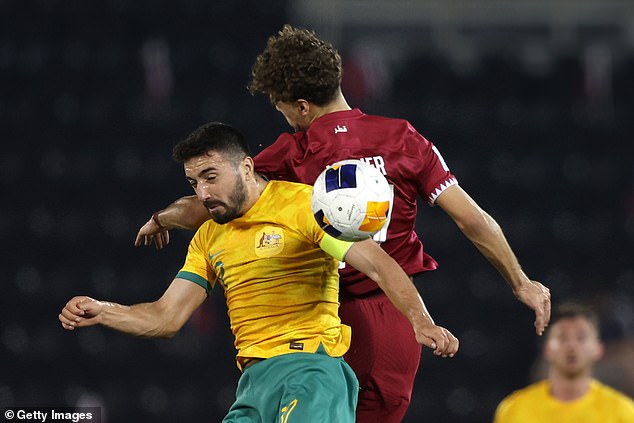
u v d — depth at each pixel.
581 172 45.41
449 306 40.69
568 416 22.81
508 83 47.56
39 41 46.19
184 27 47.16
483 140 45.84
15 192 41.69
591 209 44.50
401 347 15.41
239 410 14.47
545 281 41.97
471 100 46.97
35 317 38.81
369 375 15.31
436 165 15.19
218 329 37.59
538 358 35.31
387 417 15.61
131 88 44.78
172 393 37.00
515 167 45.25
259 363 14.20
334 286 14.56
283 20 48.34
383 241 14.98
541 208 44.31
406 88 46.78
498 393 38.84
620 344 34.34
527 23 51.41
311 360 14.01
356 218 12.85
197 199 15.59
